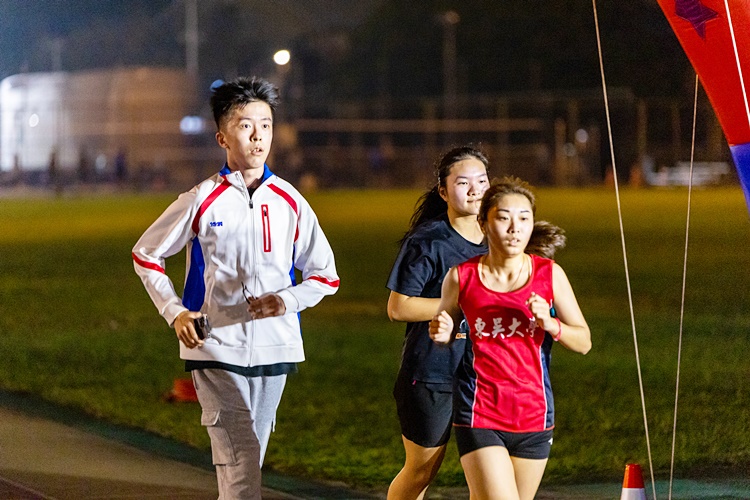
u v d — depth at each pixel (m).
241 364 12.06
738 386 25.30
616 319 36.78
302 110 159.25
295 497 16.23
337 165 146.25
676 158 136.38
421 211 12.95
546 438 10.95
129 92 150.00
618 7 164.12
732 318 36.50
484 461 10.69
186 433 20.47
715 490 16.50
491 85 171.75
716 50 11.73
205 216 11.99
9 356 29.91
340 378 27.66
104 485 16.17
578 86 165.62
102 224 88.25
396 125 146.38
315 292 12.10
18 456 18.02
